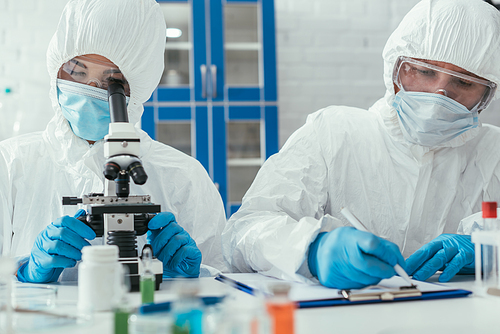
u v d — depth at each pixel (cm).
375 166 169
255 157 345
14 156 161
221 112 339
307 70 390
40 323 75
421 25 149
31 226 157
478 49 146
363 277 98
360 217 166
